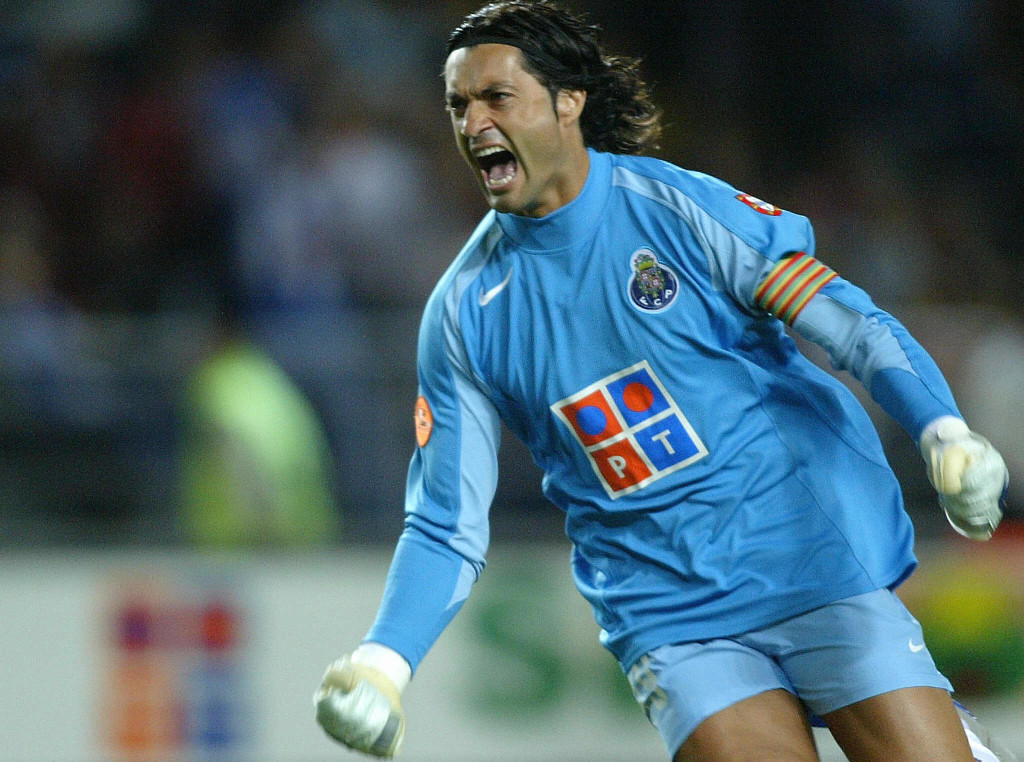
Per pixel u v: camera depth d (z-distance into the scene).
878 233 28.88
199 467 19.95
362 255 26.28
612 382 8.84
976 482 7.71
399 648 8.96
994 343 21.22
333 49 30.38
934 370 8.41
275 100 28.86
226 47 30.11
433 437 9.35
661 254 8.76
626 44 31.62
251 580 19.47
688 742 8.74
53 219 27.27
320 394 20.59
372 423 20.70
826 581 8.78
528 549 19.47
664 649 9.00
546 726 19.19
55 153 28.16
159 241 26.58
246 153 27.34
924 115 31.39
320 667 19.39
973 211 29.81
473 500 9.32
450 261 26.86
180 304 25.77
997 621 19.09
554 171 8.70
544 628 19.31
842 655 8.70
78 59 29.70
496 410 9.38
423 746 19.11
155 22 30.34
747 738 8.55
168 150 27.59
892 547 9.01
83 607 19.28
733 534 8.85
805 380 9.12
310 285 25.16
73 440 20.08
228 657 19.31
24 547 19.42
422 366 9.41
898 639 8.73
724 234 8.63
